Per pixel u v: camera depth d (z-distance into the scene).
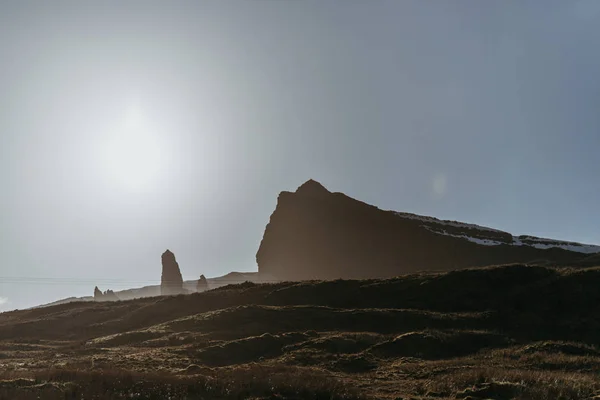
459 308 46.34
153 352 35.41
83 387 19.84
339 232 141.38
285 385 20.48
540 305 42.91
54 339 53.88
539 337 36.72
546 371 25.75
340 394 19.94
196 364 30.50
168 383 20.59
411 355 33.72
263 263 154.38
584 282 44.31
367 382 25.09
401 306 49.06
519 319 40.91
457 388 21.80
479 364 29.17
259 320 46.12
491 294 47.41
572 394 18.86
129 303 72.69
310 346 35.69
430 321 42.28
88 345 43.66
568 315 40.41
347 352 34.69
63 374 22.66
